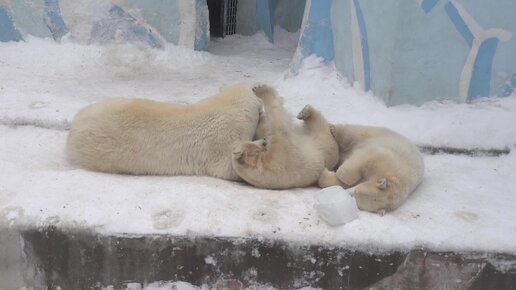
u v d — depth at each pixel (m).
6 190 3.24
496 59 4.47
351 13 5.09
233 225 2.96
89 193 3.21
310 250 2.93
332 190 3.11
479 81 4.54
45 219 2.98
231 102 3.60
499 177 3.79
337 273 2.97
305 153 3.49
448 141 4.17
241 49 7.80
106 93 5.29
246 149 3.35
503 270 2.93
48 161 3.79
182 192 3.27
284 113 3.66
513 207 3.30
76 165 3.70
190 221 2.98
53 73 5.84
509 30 4.38
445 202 3.34
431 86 4.59
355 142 3.78
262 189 3.43
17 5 6.29
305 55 5.64
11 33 6.37
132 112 3.51
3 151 3.89
